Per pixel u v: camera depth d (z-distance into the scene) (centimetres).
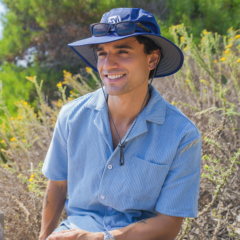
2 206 179
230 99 217
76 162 119
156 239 108
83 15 573
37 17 594
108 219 114
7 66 646
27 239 166
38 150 244
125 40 103
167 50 116
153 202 113
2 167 198
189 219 139
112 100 114
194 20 547
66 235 103
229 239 150
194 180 112
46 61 665
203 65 220
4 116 432
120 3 575
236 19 537
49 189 131
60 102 283
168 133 109
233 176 160
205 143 174
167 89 276
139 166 108
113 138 117
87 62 138
